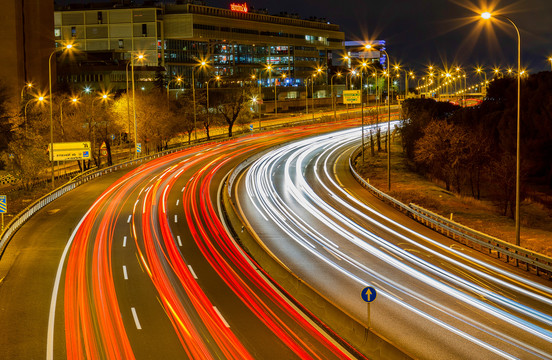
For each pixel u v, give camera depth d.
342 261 32.69
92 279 28.50
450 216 44.62
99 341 20.33
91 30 173.00
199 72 182.25
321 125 124.69
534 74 74.12
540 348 20.17
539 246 36.28
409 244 36.91
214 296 25.56
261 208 49.38
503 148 66.94
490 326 22.36
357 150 85.19
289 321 22.20
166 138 94.00
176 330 21.28
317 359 18.45
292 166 74.44
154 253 33.72
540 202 57.25
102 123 84.19
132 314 23.20
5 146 77.12
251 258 32.66
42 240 37.12
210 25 180.38
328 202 52.28
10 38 118.38
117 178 63.25
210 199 52.00
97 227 40.81
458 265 31.88
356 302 25.25
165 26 174.88
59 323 22.31
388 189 57.72
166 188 57.12
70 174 76.00
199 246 35.44
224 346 19.64
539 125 62.75
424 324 22.52
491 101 78.81
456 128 65.06
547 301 25.66
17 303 24.92
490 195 62.41
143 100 92.31
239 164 71.06
